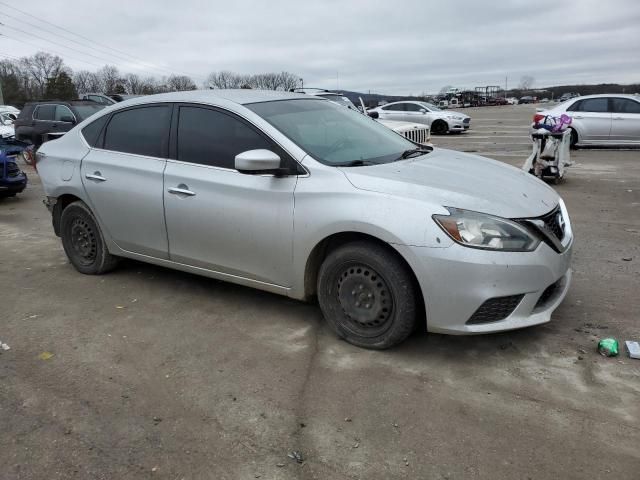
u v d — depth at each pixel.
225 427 2.82
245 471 2.50
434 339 3.66
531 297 3.24
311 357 3.50
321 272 3.62
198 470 2.52
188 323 4.05
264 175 3.73
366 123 4.69
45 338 3.87
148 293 4.66
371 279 3.42
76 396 3.13
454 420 2.80
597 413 2.82
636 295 4.33
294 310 4.22
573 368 3.25
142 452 2.65
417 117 22.73
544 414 2.83
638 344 3.44
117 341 3.80
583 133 14.70
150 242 4.50
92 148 4.87
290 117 4.09
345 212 3.37
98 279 5.05
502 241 3.14
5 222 7.71
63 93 68.00
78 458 2.62
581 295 4.35
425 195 3.26
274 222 3.69
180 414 2.94
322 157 3.71
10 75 66.50
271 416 2.90
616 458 2.49
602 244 5.80
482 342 3.60
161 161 4.33
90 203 4.83
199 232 4.10
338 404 2.98
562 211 3.77
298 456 2.59
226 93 4.38
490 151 15.42
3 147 9.31
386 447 2.62
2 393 3.18
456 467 2.47
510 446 2.60
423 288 3.20
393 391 3.08
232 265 4.03
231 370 3.38
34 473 2.52
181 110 4.31
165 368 3.42
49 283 4.99
